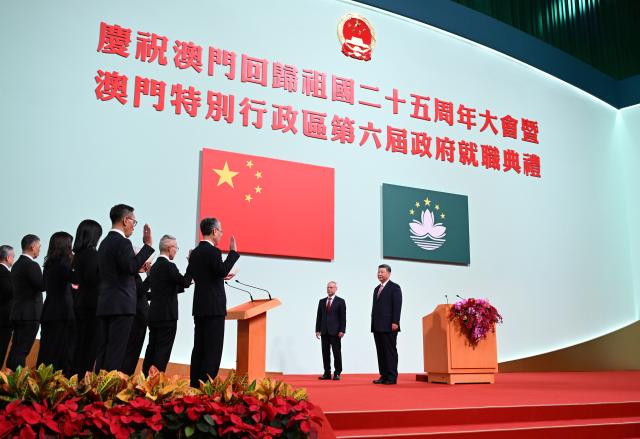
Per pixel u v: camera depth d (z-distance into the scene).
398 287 6.40
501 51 10.20
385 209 8.57
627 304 10.91
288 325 7.61
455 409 4.08
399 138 8.95
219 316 3.93
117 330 3.67
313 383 6.30
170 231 7.05
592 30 12.09
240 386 3.11
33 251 4.68
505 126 10.09
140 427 2.71
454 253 9.06
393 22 9.25
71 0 6.91
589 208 10.84
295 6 8.42
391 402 4.41
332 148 8.34
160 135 7.18
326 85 8.48
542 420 4.28
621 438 4.12
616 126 11.71
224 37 7.81
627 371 10.12
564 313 10.06
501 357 9.28
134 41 7.20
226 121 7.61
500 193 9.79
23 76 6.54
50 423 2.52
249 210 7.53
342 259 8.14
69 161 6.62
